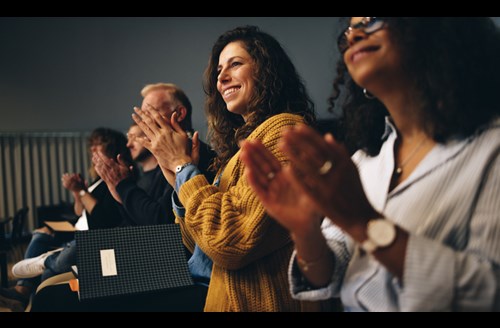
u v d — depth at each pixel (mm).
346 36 784
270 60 1429
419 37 708
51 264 2422
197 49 7688
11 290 2666
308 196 637
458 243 686
